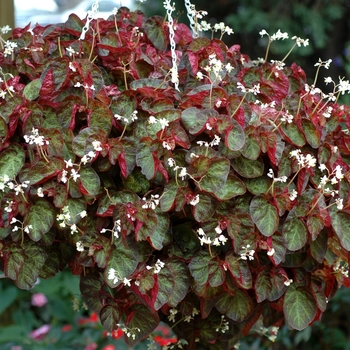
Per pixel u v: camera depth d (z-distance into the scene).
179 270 1.83
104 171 1.83
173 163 1.78
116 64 1.93
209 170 1.79
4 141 1.83
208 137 1.83
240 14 5.85
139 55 1.92
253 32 6.22
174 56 1.90
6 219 1.83
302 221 1.83
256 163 1.83
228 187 1.80
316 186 1.87
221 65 1.88
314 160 1.80
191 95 1.83
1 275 2.01
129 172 1.80
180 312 1.99
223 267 1.82
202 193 1.80
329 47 6.34
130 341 1.90
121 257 1.81
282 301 1.91
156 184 1.82
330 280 1.95
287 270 1.91
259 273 1.86
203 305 1.89
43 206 1.82
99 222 1.83
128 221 1.78
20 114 1.84
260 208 1.81
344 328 2.99
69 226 1.84
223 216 1.83
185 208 1.83
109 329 1.89
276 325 2.09
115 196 1.82
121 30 2.00
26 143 1.84
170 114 1.80
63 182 1.79
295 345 2.73
